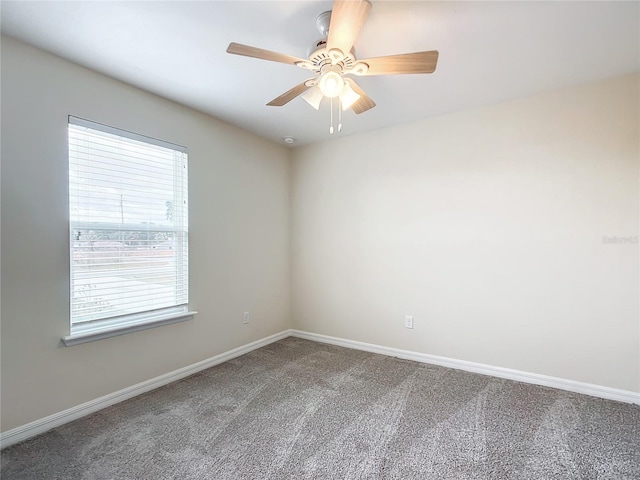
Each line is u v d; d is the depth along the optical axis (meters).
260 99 2.68
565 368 2.54
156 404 2.33
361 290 3.52
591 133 2.43
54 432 1.98
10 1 1.56
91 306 2.23
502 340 2.78
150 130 2.56
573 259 2.50
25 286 1.93
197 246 2.93
